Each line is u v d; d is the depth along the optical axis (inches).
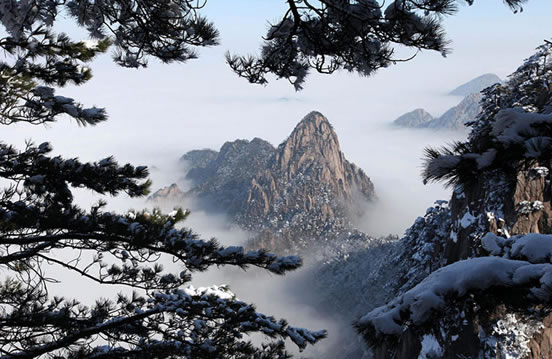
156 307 300.4
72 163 292.2
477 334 891.4
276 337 308.3
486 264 153.1
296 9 203.8
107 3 219.8
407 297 152.5
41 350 270.7
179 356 292.2
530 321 151.9
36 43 273.6
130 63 252.7
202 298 316.5
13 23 189.3
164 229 270.4
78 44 294.2
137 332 303.3
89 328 287.4
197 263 261.9
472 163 127.8
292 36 218.2
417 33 186.1
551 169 126.1
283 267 266.7
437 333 148.0
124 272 303.9
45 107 270.2
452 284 150.6
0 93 256.4
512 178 130.5
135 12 222.1
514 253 166.9
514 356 852.6
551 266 145.1
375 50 199.2
